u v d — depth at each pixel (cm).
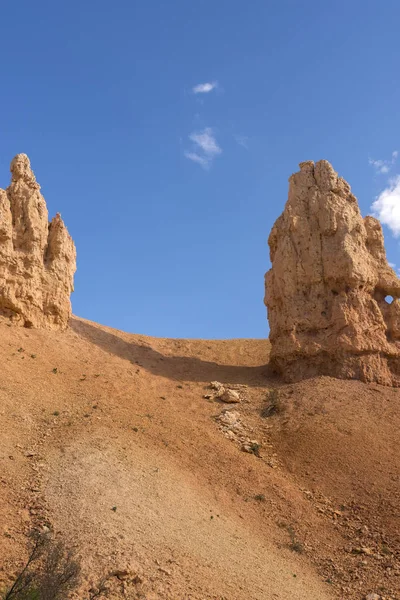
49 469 1850
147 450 2147
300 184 3434
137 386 2938
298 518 1992
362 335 3039
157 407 2681
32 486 1736
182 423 2538
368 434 2469
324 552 1827
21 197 3356
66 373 2833
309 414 2666
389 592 1588
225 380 3275
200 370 3462
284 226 3372
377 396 2806
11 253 3203
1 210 3216
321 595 1580
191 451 2275
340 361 3011
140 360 3434
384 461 2280
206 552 1603
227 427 2605
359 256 3200
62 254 3434
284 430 2578
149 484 1886
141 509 1719
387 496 2073
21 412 2245
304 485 2208
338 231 3253
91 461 1919
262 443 2502
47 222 3450
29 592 1201
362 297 3142
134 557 1466
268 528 1911
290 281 3250
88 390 2680
